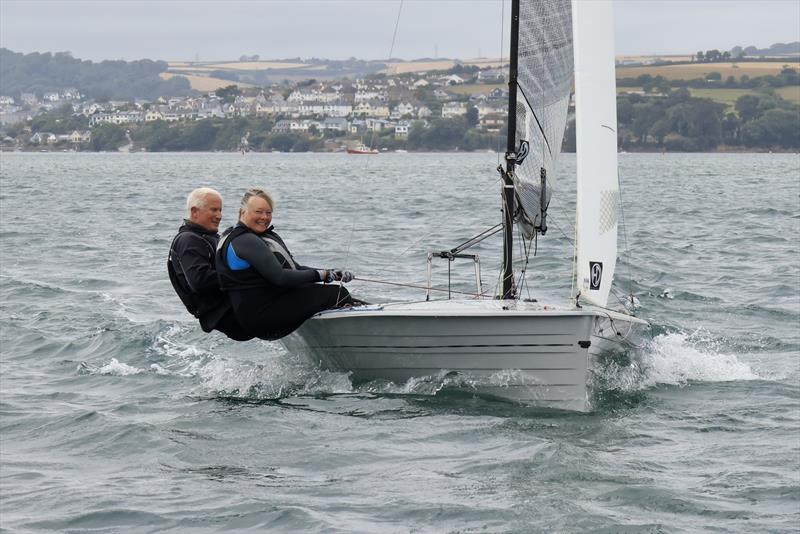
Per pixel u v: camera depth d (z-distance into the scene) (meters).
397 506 13.60
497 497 13.90
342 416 17.78
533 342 18.11
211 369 21.69
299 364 21.25
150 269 37.97
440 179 129.12
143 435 16.80
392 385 19.52
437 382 19.06
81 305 29.47
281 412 18.11
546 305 18.91
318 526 12.96
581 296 18.59
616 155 18.77
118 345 23.89
